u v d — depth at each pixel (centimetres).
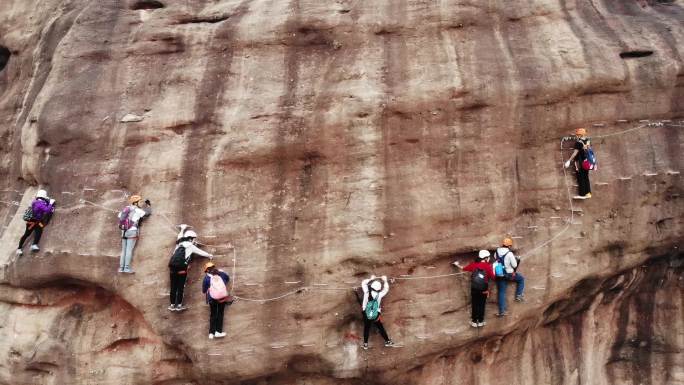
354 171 1002
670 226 1088
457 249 1008
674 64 1079
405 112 1002
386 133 1002
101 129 1082
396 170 999
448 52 1032
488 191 1012
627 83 1062
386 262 992
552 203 1040
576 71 1039
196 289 991
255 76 1062
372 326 1002
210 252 999
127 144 1070
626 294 1162
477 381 1090
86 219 1045
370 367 1007
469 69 1018
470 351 1079
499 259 988
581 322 1163
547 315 1109
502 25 1067
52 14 1338
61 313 1088
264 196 1015
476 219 1009
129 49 1132
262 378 1028
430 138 1007
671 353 1166
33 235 1087
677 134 1095
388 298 1000
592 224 1048
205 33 1110
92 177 1062
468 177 1011
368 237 984
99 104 1101
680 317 1166
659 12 1186
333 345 1001
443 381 1075
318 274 988
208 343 971
